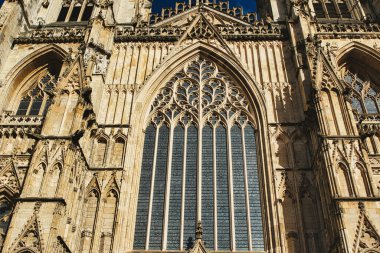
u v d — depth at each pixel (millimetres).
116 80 57000
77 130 44156
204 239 44375
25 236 35906
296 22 62125
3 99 57750
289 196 45750
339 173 41000
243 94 56375
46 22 72938
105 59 57469
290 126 51250
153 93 56406
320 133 44156
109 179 46938
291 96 54531
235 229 44969
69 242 40375
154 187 48406
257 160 50219
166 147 51844
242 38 61781
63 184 39812
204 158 50625
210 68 59406
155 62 59562
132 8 73125
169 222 45625
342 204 38094
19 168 48281
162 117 54562
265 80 56375
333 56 58562
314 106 47562
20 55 62344
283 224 43562
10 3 64875
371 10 73062
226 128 53125
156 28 63750
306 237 42938
